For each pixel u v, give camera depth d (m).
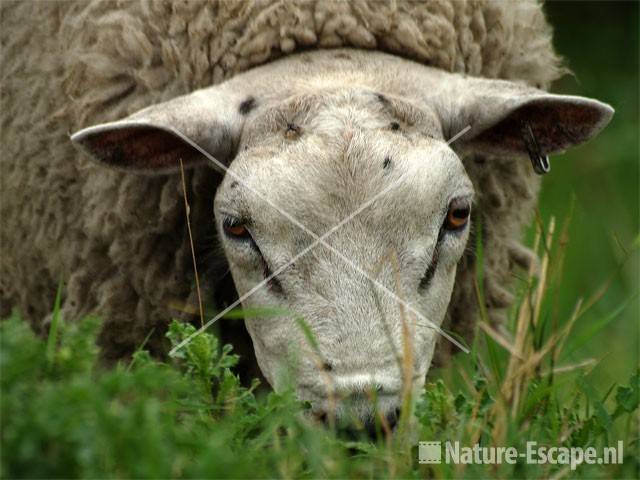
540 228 11.16
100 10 11.42
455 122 10.54
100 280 11.66
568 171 22.59
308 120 9.93
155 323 11.59
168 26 11.09
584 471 8.43
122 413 7.30
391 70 10.67
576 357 13.69
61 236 11.83
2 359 7.56
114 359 11.81
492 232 11.83
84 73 11.40
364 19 10.85
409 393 8.86
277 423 8.32
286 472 8.03
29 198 12.01
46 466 7.13
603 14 27.12
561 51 26.70
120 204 11.15
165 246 11.31
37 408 7.15
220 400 8.77
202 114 10.31
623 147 23.11
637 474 8.62
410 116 10.11
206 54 10.96
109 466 7.26
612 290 17.81
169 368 8.56
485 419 9.16
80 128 11.42
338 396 9.08
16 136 12.00
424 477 8.48
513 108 10.34
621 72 25.92
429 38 11.02
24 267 12.45
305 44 10.87
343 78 10.48
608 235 19.66
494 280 12.04
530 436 9.10
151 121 10.10
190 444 7.59
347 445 8.46
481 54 11.52
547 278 10.73
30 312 12.79
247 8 10.82
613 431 9.48
